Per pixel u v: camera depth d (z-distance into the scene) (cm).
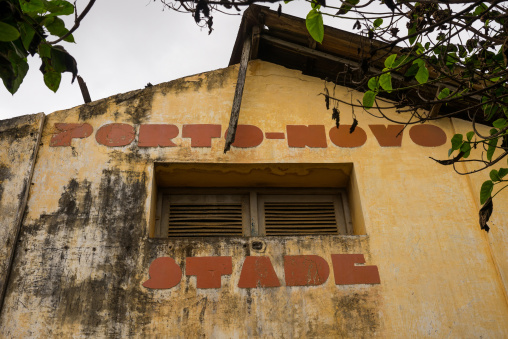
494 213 600
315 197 668
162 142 639
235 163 628
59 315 514
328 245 573
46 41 315
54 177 604
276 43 691
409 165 638
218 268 551
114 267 545
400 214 598
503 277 552
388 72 448
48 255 549
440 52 480
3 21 295
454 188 620
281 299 536
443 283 550
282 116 672
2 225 562
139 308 523
